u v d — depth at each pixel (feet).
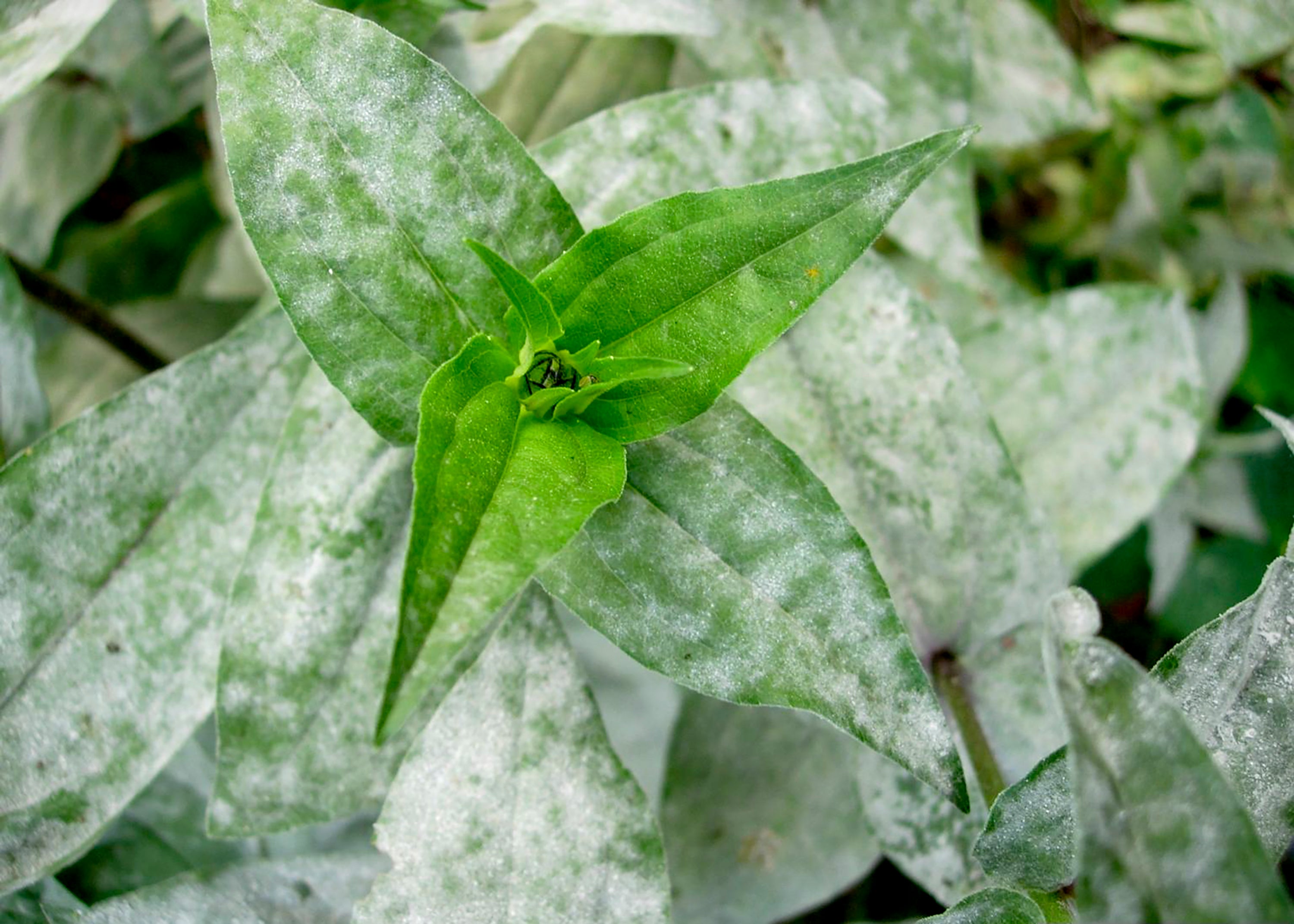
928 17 1.24
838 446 1.12
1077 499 1.23
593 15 1.15
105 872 1.19
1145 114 1.49
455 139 0.97
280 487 1.07
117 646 1.08
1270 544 1.41
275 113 0.95
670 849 1.24
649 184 1.11
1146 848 0.88
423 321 0.98
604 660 1.36
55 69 1.08
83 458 1.08
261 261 0.96
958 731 1.12
